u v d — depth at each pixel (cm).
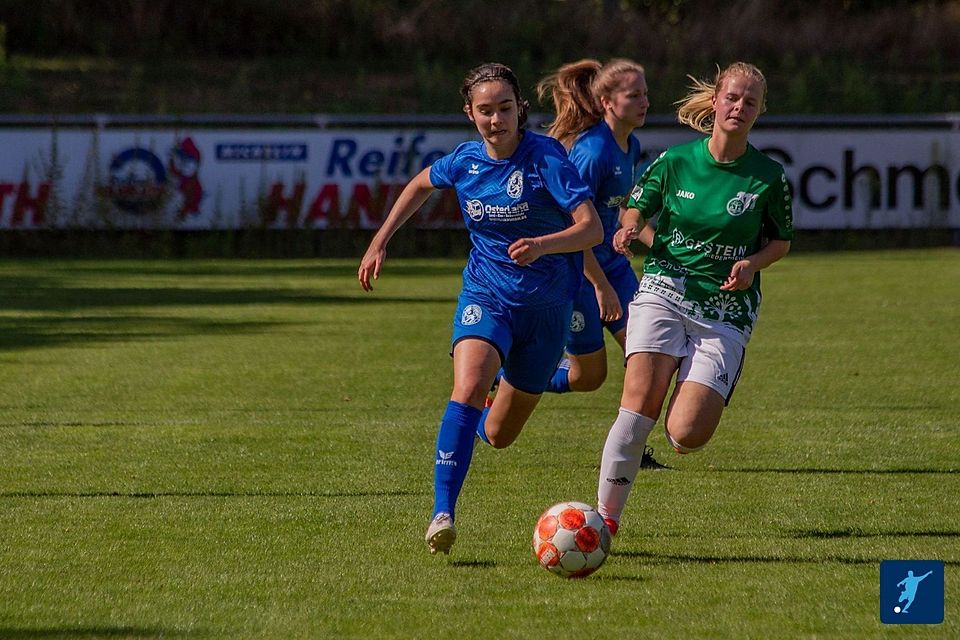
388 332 4500
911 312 5056
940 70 11100
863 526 1930
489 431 2008
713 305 1802
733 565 1723
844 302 5419
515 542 1848
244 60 11000
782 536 1875
